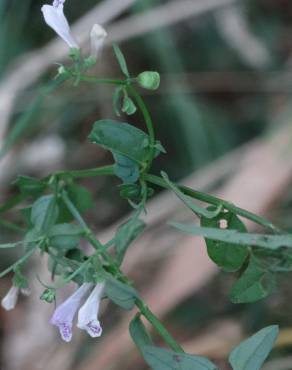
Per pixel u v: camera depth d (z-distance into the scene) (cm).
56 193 53
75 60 49
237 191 72
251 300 50
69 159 86
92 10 85
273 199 72
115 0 82
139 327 48
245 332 71
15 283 50
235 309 73
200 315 74
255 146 76
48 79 84
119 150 50
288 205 74
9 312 73
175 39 95
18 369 72
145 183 50
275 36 98
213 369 46
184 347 71
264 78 92
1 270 74
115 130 49
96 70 88
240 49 93
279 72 92
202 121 86
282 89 91
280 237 47
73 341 71
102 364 69
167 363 46
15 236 75
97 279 48
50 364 71
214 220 50
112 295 48
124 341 69
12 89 79
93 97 86
